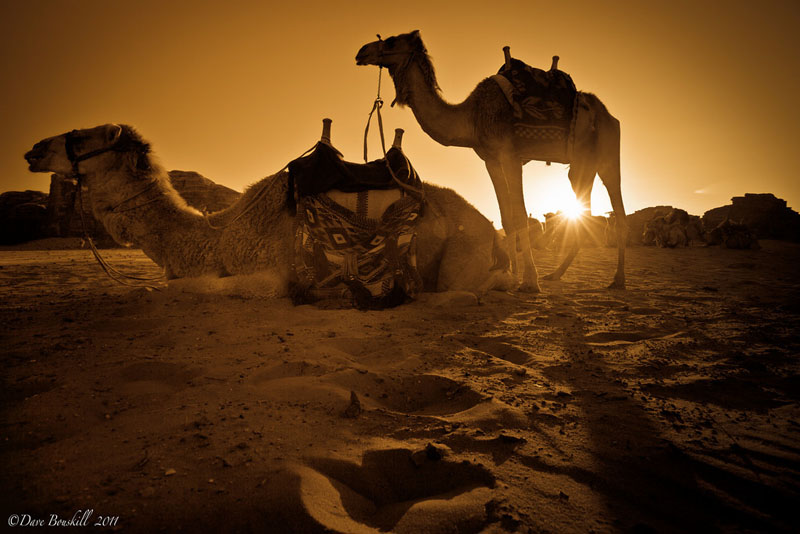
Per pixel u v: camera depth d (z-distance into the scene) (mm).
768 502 1679
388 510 1653
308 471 1769
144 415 2268
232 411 2336
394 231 5367
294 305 5191
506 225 7062
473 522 1538
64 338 3641
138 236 5508
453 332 4277
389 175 5461
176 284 5297
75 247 39406
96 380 2715
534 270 6938
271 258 5336
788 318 5020
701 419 2383
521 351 3680
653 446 2080
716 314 5277
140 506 1544
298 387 2670
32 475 1708
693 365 3318
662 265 13336
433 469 1885
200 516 1507
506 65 6918
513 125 6590
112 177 5449
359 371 2963
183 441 2004
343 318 4598
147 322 4184
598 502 1669
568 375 3115
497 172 7062
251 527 1475
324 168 5348
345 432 2158
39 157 5328
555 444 2090
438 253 6000
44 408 2275
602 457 1978
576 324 4750
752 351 3666
